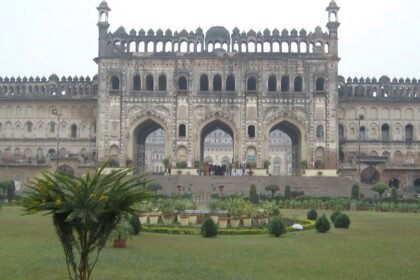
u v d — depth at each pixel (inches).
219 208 965.8
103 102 2005.4
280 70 2021.4
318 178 1784.0
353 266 511.8
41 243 650.2
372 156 2121.1
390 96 2252.7
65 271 478.0
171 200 972.6
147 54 2028.8
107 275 463.8
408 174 2076.8
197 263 523.5
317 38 2034.9
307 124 1993.1
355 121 2229.3
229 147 3806.6
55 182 356.2
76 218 348.5
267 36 2046.0
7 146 2244.1
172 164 1978.3
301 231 817.5
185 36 2041.1
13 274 464.8
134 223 749.3
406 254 584.4
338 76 2235.5
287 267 506.0
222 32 2073.1
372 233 786.2
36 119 2252.7
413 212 1248.2
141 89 2011.6
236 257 560.4
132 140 2005.4
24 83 2272.4
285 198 1456.7
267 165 1971.0
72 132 2242.9
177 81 2016.5
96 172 362.6
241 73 2017.7
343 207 1323.8
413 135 2222.0
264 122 1996.8
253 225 861.8
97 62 2036.2
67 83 2257.6
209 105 2001.7
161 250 604.4
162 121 2001.7
